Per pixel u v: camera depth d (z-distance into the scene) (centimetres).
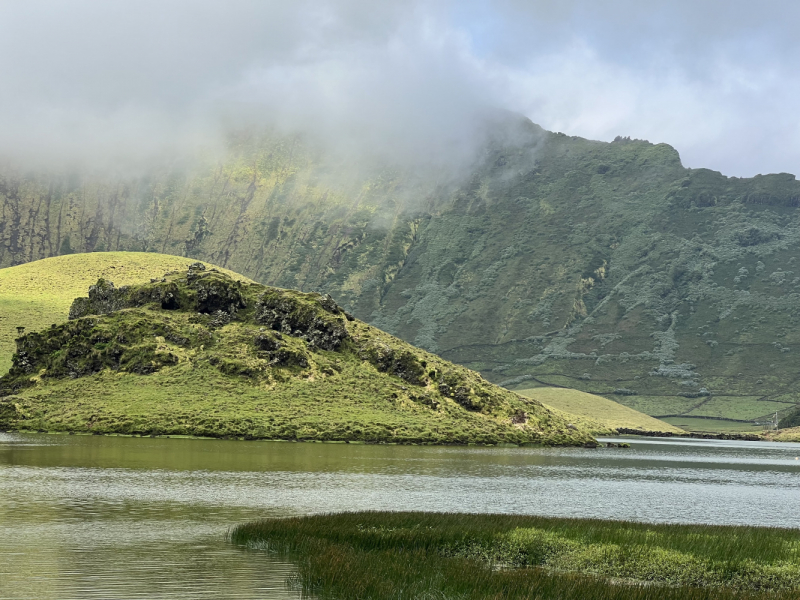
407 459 14062
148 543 5662
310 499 8538
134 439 15438
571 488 11119
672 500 10306
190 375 19388
